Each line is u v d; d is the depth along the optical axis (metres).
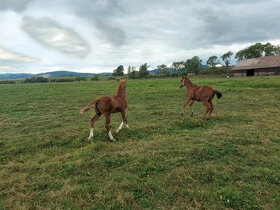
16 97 22.23
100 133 8.80
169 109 13.88
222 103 15.63
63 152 7.45
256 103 15.02
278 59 54.72
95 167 6.11
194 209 4.42
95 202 4.66
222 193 4.81
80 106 16.61
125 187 5.11
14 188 5.25
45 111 14.97
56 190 5.17
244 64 60.62
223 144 7.29
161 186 5.13
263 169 5.75
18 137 9.14
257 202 4.57
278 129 8.95
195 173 5.54
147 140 8.05
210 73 71.81
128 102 17.66
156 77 67.69
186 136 8.17
